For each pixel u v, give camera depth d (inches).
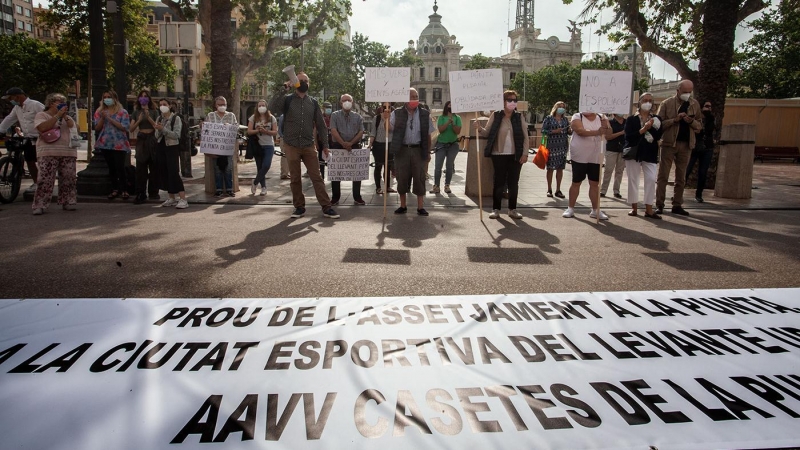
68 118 305.9
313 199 382.6
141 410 95.6
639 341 126.0
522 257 213.2
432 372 110.3
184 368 110.1
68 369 109.0
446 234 260.8
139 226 269.7
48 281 171.2
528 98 2960.1
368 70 308.3
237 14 2100.1
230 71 525.3
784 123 1023.6
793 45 1382.9
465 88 298.4
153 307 141.7
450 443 88.3
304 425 92.1
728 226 291.6
